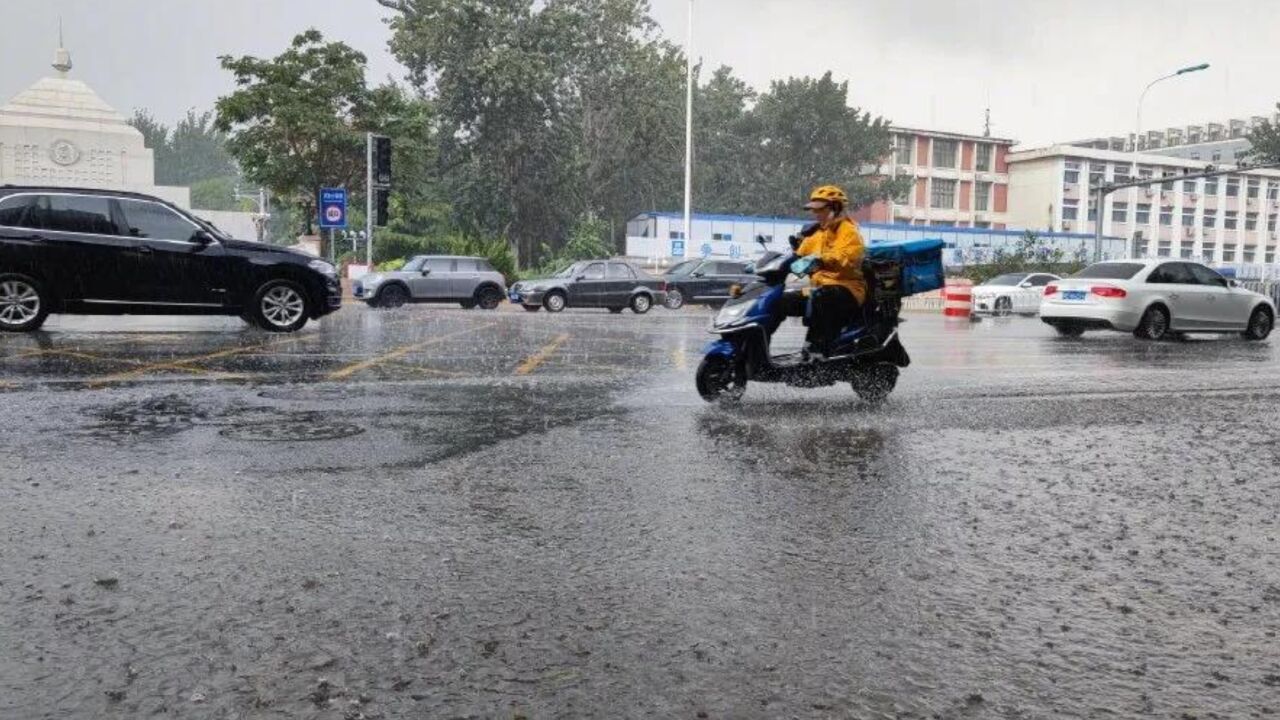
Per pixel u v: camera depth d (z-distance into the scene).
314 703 2.25
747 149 67.38
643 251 46.25
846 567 3.35
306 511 3.96
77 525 3.70
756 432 6.06
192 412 6.46
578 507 4.11
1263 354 13.43
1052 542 3.71
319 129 36.50
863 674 2.46
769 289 7.43
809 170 67.19
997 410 7.23
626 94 53.62
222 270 12.91
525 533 3.70
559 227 54.59
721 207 65.62
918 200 78.38
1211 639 2.74
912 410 7.16
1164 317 16.45
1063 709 2.29
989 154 80.94
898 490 4.54
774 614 2.88
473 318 19.12
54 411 6.41
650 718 2.21
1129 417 6.98
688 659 2.53
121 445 5.31
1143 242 81.62
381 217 26.66
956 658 2.58
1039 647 2.66
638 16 54.16
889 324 7.68
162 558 3.30
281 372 8.83
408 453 5.21
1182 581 3.26
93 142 54.69
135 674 2.38
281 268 13.31
